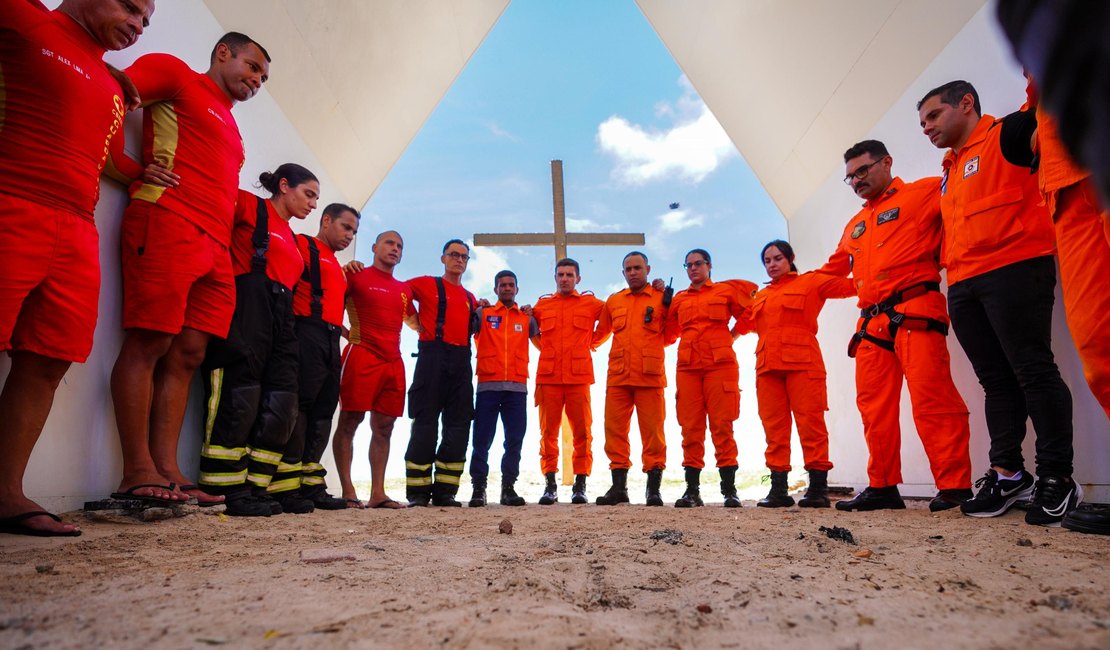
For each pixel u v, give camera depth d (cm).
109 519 215
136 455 241
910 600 105
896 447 332
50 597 107
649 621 97
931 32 365
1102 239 169
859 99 448
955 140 284
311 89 447
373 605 104
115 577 127
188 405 315
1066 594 107
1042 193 183
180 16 303
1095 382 174
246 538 199
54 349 189
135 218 248
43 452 220
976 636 84
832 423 520
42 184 186
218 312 273
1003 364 268
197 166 264
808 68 484
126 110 243
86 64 201
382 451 420
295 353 320
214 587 117
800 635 87
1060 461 225
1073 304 175
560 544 183
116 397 243
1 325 173
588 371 482
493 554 164
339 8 441
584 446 479
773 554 160
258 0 366
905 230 326
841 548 169
